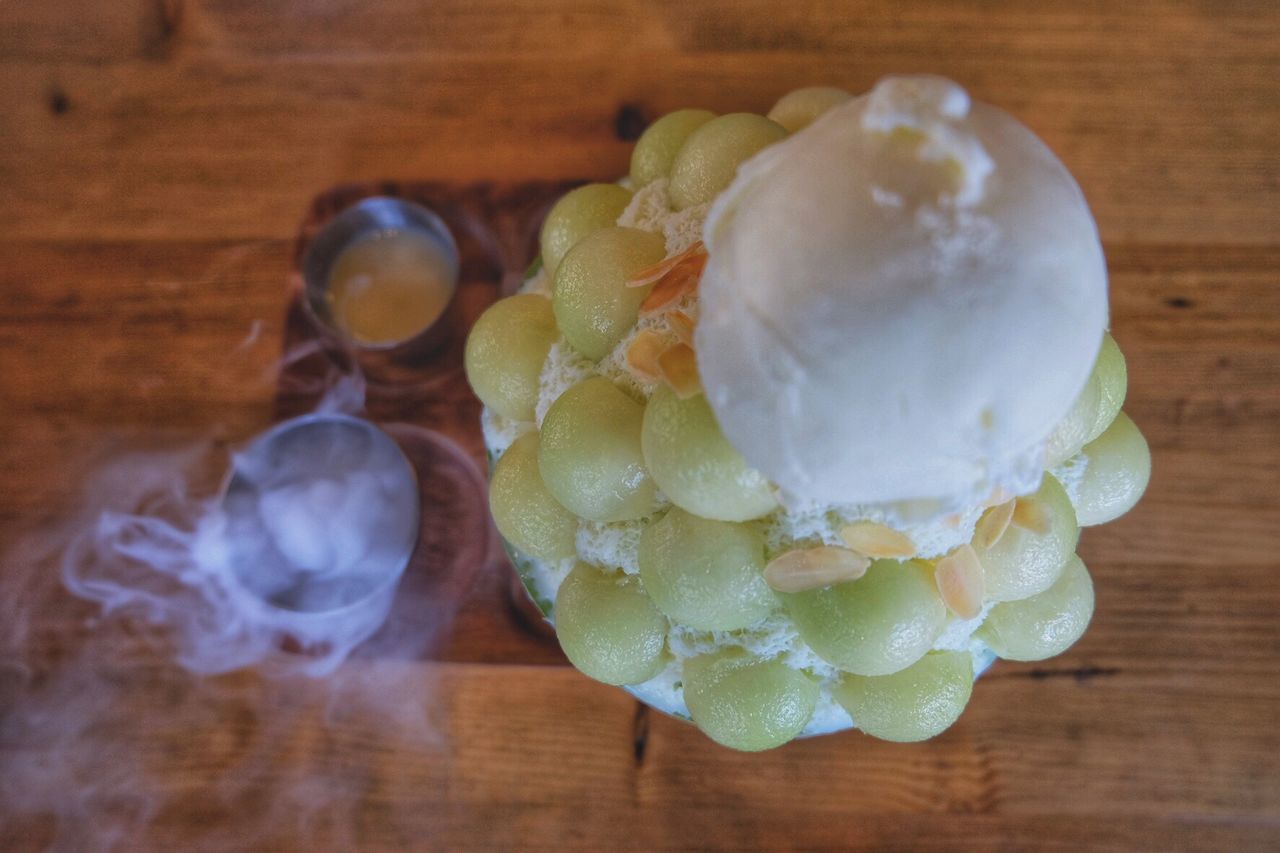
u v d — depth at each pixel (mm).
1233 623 317
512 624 327
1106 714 313
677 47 363
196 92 371
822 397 192
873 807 310
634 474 238
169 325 357
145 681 330
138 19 376
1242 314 334
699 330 210
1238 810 305
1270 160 344
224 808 320
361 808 318
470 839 314
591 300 243
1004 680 317
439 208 357
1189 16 353
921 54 356
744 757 314
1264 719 310
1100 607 320
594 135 360
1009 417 190
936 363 186
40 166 370
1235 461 326
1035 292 187
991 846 306
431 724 322
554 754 318
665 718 319
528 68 365
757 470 212
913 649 232
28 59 377
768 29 362
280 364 353
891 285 185
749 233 198
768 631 248
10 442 352
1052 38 354
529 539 265
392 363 343
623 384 246
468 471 340
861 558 227
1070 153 347
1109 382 248
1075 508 261
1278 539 321
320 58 370
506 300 281
